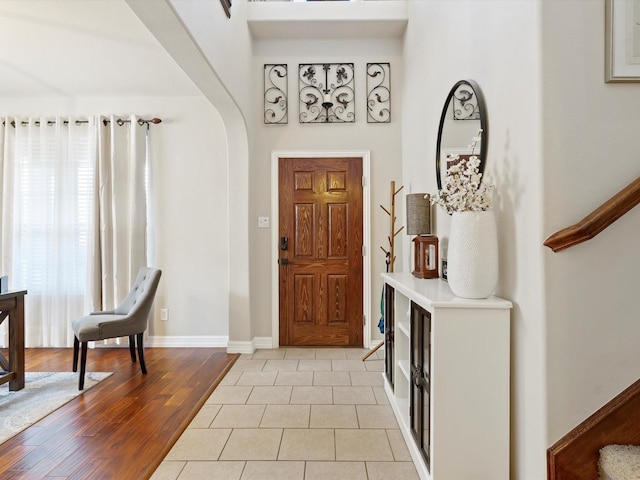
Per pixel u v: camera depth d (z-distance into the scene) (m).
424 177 3.12
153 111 4.05
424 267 2.57
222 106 3.26
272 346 3.96
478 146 1.99
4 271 3.94
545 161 1.44
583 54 1.44
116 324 3.04
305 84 3.98
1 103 4.00
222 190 4.06
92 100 4.03
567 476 1.41
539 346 1.45
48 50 3.09
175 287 4.05
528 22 1.51
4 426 2.31
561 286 1.43
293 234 3.98
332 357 3.63
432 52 2.86
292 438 2.16
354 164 3.96
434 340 1.61
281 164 3.97
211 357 3.66
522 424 1.57
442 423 1.61
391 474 1.84
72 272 3.99
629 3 1.41
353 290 3.98
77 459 1.97
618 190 1.44
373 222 3.96
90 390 2.87
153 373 3.24
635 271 1.43
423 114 3.14
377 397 2.72
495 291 1.82
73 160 3.99
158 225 4.05
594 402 1.43
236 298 3.79
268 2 3.65
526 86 1.53
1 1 2.47
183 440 2.14
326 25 3.74
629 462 1.31
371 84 3.99
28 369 3.34
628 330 1.43
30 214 3.98
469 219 1.70
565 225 1.44
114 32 2.83
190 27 2.11
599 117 1.44
